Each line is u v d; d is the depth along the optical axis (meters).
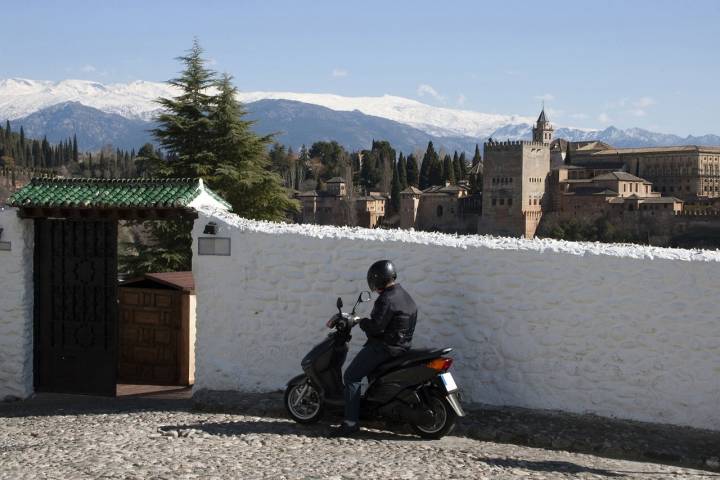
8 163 196.25
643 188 159.00
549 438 7.55
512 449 7.31
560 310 8.41
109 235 10.85
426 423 7.45
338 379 8.07
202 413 9.06
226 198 32.50
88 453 7.06
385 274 7.56
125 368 12.80
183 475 6.25
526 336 8.55
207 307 9.97
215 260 9.92
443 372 7.45
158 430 8.04
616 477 6.39
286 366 9.66
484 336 8.73
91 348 10.98
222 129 34.09
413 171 187.12
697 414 7.86
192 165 32.53
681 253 8.15
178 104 34.31
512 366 8.62
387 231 9.60
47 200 10.59
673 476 6.49
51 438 7.90
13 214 10.89
